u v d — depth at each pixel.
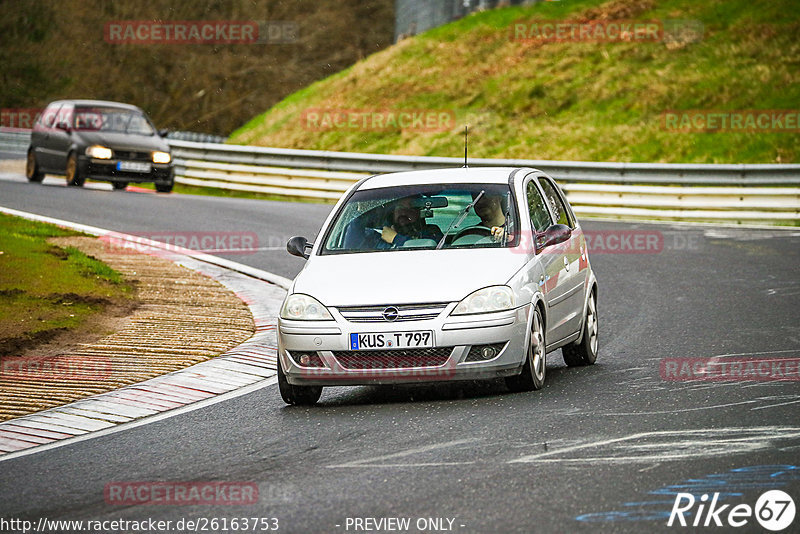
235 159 100.69
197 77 170.50
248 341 39.16
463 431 25.23
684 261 59.06
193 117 162.62
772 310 43.56
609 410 26.88
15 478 23.41
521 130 121.75
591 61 134.38
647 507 18.83
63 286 47.44
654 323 41.88
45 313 42.47
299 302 29.61
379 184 34.38
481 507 19.17
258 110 162.62
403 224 32.28
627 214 82.19
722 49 128.62
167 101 167.12
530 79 133.50
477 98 132.50
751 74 119.88
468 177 34.06
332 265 31.00
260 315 44.22
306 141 131.75
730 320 41.66
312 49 174.88
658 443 23.28
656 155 107.50
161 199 86.12
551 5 152.25
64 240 61.78
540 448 23.22
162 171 91.00
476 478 21.08
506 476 21.11
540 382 30.28
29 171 96.25
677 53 130.50
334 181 94.19
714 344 36.81
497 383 31.73
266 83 168.38
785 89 114.56
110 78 171.88
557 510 18.80
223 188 101.06
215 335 40.03
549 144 115.94
